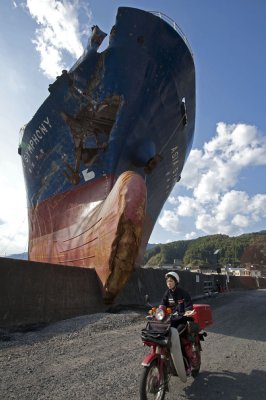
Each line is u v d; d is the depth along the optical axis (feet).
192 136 64.54
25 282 29.17
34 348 21.52
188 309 15.53
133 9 43.93
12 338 23.79
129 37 44.80
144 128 48.14
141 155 49.85
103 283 37.93
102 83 46.68
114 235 38.04
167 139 53.47
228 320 37.14
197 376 16.92
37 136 57.62
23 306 28.35
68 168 52.70
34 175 63.46
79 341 23.90
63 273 33.96
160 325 14.11
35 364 18.03
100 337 25.38
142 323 32.27
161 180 58.54
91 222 46.47
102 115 48.14
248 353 21.76
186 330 15.51
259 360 20.03
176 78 48.49
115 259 37.63
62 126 51.83
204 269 199.52
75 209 51.49
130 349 21.71
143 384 12.62
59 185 55.42
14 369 17.10
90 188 49.47
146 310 41.29
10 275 27.96
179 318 14.97
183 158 63.87
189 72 50.52
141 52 45.03
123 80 45.73
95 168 48.93
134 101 46.01
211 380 16.37
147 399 12.80
